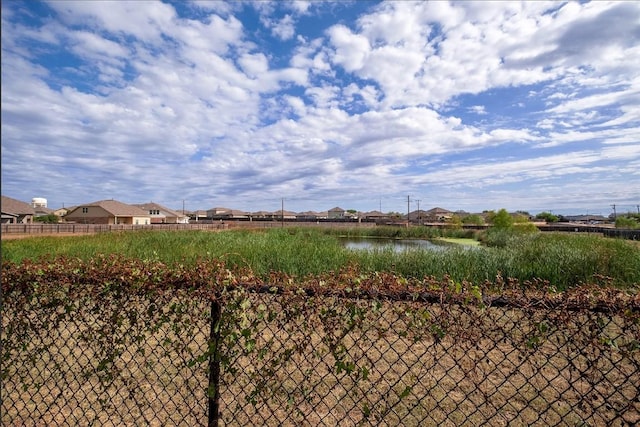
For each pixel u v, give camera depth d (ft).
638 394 6.93
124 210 190.49
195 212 348.59
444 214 318.04
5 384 11.24
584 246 46.01
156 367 12.18
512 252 41.98
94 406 10.40
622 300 6.66
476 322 7.29
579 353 7.01
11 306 9.13
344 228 147.54
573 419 9.75
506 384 11.21
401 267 35.04
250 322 8.00
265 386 8.30
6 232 84.33
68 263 9.16
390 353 12.98
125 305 8.70
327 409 10.21
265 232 91.97
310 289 7.75
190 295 8.06
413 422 9.80
